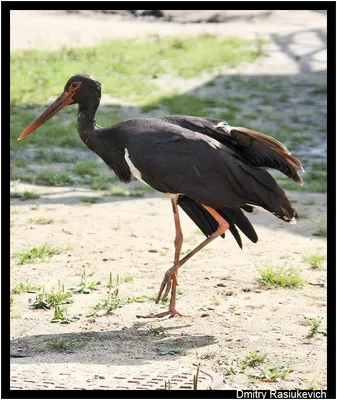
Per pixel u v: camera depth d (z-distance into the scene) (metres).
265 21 39.94
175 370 8.80
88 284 11.51
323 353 9.35
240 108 24.97
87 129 10.99
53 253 13.01
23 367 8.82
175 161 10.09
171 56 32.28
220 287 11.57
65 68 29.03
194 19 40.41
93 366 8.88
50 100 25.12
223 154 10.11
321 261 12.67
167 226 14.75
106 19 39.34
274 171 19.12
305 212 15.66
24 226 14.40
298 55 32.91
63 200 16.17
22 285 11.38
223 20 40.25
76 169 18.20
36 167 18.48
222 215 10.73
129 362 9.02
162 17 40.59
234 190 10.09
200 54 32.50
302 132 22.44
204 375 8.70
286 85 28.27
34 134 21.03
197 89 27.52
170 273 10.33
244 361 9.09
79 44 33.56
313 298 11.19
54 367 8.84
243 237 14.20
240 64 31.47
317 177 18.20
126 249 13.34
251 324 10.20
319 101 26.17
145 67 30.27
